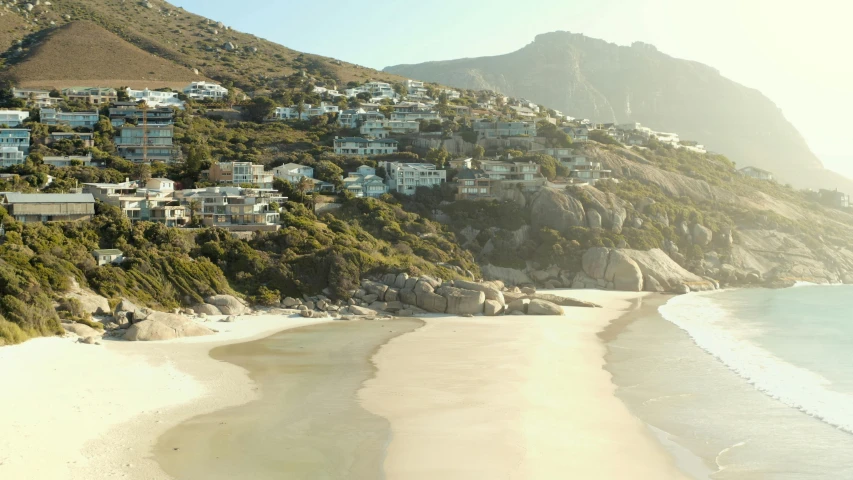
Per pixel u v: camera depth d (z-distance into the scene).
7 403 43.31
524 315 93.56
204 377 53.16
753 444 38.72
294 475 33.62
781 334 75.44
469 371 56.81
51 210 98.44
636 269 128.62
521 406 46.03
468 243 133.25
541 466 35.28
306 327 80.81
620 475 34.38
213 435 39.12
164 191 116.50
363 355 63.53
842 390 49.91
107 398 45.78
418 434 39.94
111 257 90.44
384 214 129.25
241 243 102.38
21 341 61.69
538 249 134.50
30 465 33.28
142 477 32.66
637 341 71.56
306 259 100.31
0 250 80.06
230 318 84.56
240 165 135.00
